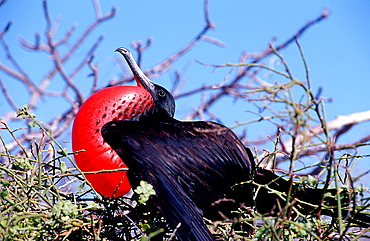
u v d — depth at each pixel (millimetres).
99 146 10477
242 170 10453
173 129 10258
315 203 10094
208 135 10406
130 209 10117
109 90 11086
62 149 9633
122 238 9969
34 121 9508
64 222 9469
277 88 8641
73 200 10125
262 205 10648
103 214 9969
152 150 9758
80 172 9734
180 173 9797
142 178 9336
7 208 9398
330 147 8609
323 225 10008
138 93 11250
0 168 9617
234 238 9438
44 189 9578
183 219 8914
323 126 8578
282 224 8773
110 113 10805
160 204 9008
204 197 9969
